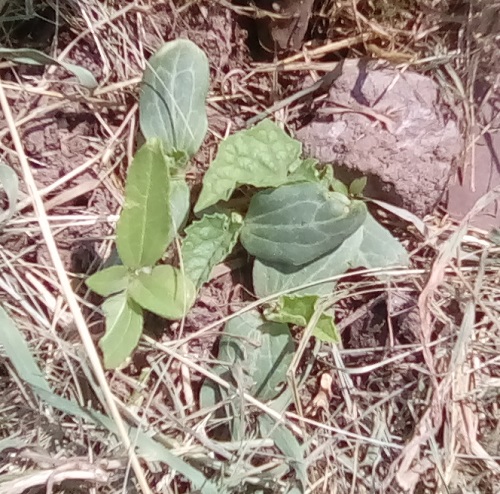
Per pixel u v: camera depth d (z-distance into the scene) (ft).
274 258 0.73
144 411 0.70
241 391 0.69
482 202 0.80
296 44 0.83
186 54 0.73
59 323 0.71
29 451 0.65
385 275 0.77
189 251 0.72
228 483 0.67
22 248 0.72
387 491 0.73
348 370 0.74
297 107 0.82
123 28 0.76
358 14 0.81
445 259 0.76
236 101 0.82
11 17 0.72
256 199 0.73
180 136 0.74
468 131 0.83
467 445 0.76
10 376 0.69
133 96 0.77
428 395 0.75
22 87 0.72
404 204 0.78
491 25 0.82
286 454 0.70
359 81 0.78
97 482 0.67
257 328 0.74
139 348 0.72
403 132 0.76
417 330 0.76
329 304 0.74
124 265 0.67
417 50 0.84
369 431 0.76
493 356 0.79
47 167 0.74
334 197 0.70
